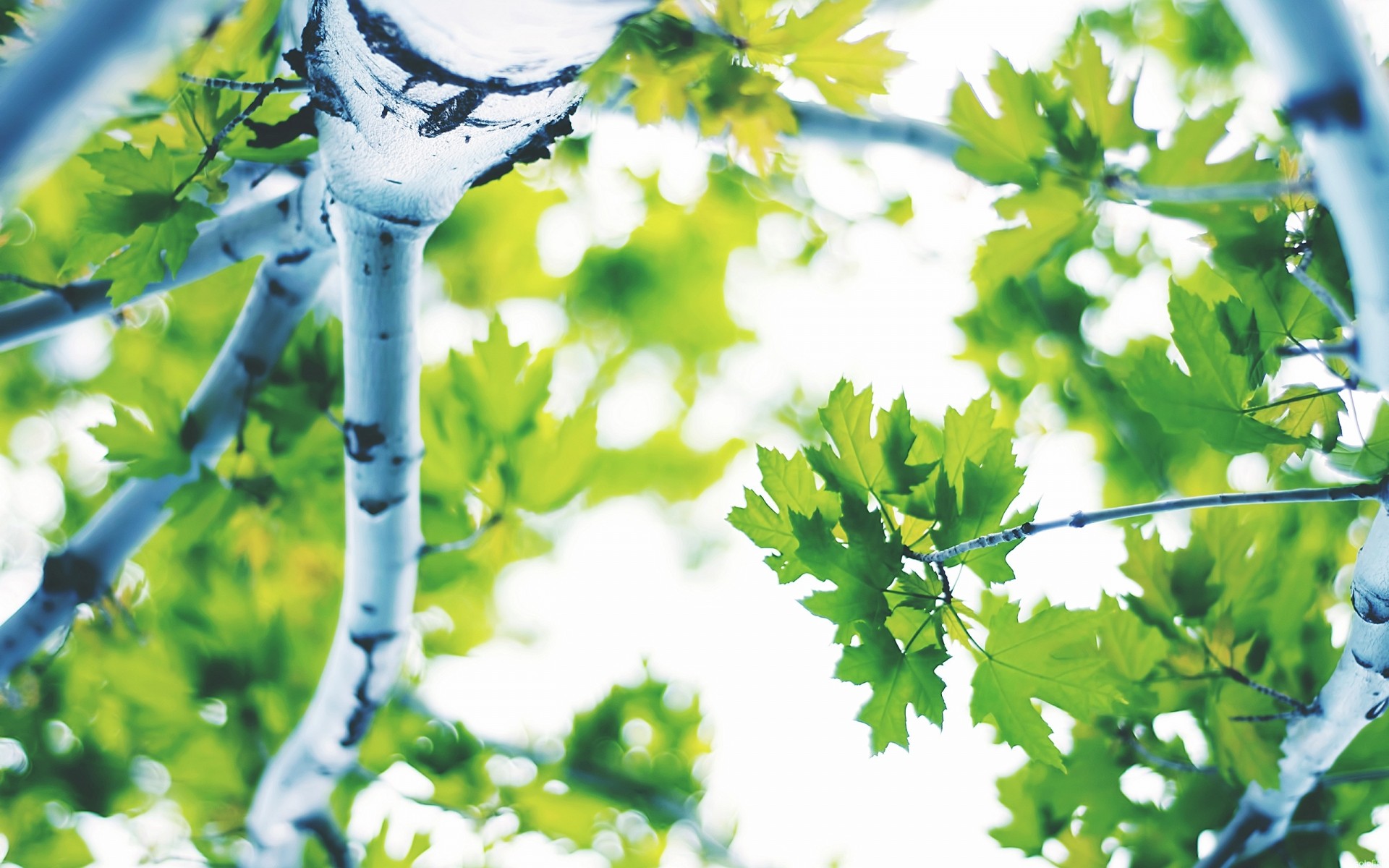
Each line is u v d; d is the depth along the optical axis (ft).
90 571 8.53
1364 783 7.65
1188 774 8.08
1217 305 5.48
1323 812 7.62
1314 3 3.12
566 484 8.97
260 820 10.06
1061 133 6.88
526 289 15.08
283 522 10.02
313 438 9.37
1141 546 7.50
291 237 6.96
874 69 6.07
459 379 8.91
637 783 12.77
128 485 8.52
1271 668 7.52
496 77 3.73
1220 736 7.23
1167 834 8.15
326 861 11.13
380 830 10.85
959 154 7.30
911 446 5.22
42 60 3.32
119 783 11.15
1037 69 7.02
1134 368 5.63
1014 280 11.92
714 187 14.75
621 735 13.16
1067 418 12.09
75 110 3.49
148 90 6.51
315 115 4.45
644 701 13.29
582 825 11.96
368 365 5.80
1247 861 7.55
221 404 8.25
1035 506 5.17
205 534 10.25
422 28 3.51
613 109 7.34
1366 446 5.48
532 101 3.99
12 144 3.39
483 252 14.57
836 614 5.01
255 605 11.16
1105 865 8.40
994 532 5.07
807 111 7.61
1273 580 7.45
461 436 8.91
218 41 6.46
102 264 6.24
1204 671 7.34
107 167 5.50
